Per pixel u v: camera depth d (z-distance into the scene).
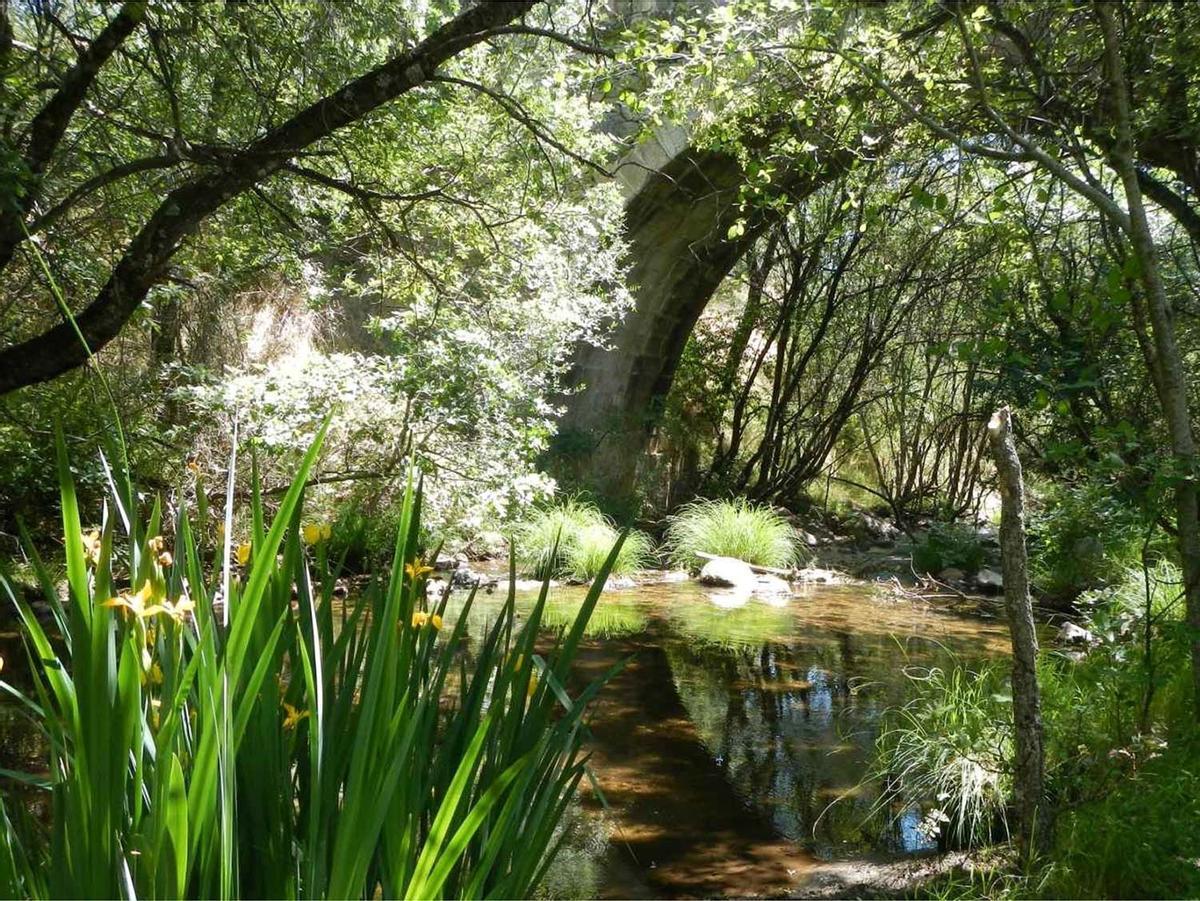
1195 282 6.77
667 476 17.83
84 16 5.81
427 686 1.71
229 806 1.31
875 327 18.33
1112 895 3.79
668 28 5.84
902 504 20.03
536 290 9.82
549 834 1.73
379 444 10.38
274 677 1.53
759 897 4.23
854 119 6.47
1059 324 5.50
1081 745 4.93
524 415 9.39
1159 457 4.52
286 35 6.28
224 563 1.50
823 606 11.23
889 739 6.18
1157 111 5.61
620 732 6.42
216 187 5.85
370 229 7.91
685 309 16.89
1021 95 6.57
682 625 9.86
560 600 10.77
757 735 6.43
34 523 8.41
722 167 13.92
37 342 5.77
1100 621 5.32
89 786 1.26
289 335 11.06
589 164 6.58
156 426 8.87
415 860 1.54
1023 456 11.15
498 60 7.44
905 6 6.48
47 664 1.38
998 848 4.55
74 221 6.65
